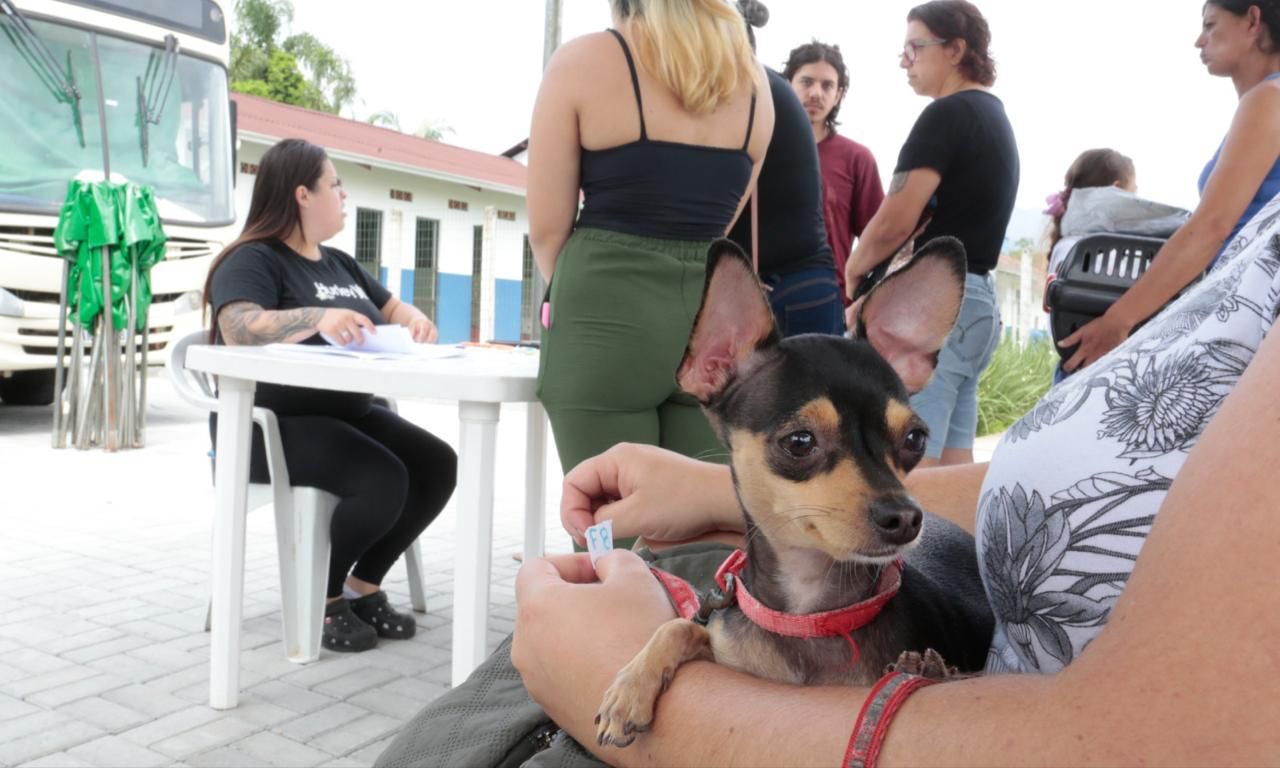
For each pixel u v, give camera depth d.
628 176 3.02
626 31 3.02
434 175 18.95
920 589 1.47
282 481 3.86
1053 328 4.20
